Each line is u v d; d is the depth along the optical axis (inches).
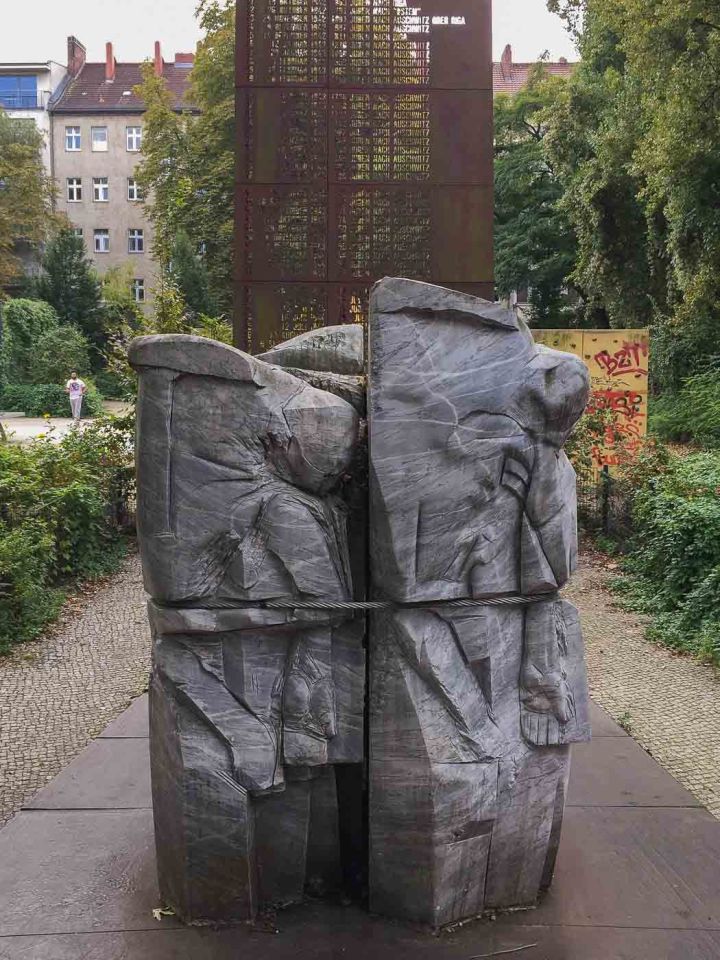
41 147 1264.8
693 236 522.3
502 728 85.8
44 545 237.8
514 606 86.4
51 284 1159.6
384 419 79.1
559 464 85.3
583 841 103.7
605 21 544.1
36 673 198.4
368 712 85.4
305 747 83.0
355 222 237.3
